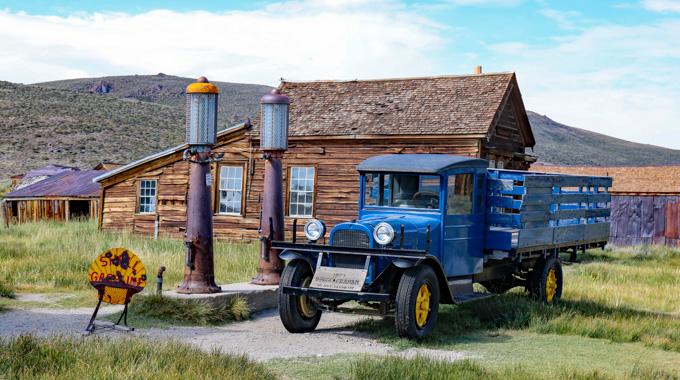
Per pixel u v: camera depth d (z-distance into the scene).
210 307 10.56
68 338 7.73
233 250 18.80
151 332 9.20
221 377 6.37
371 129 21.56
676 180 34.03
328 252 9.52
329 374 7.29
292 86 24.98
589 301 12.93
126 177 25.34
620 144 195.25
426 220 10.05
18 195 32.88
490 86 22.11
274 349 8.60
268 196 12.84
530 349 9.12
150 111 102.56
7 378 6.04
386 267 9.36
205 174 11.55
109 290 8.96
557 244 12.39
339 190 22.08
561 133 196.88
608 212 14.65
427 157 10.66
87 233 24.08
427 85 23.19
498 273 12.03
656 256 22.44
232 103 167.62
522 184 11.59
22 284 12.59
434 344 9.25
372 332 10.04
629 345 9.64
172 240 22.20
